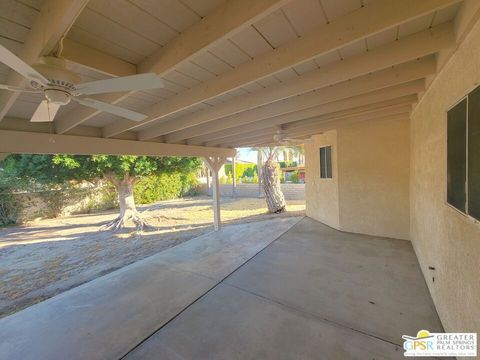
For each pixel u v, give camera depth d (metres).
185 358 1.93
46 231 7.43
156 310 2.62
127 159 6.17
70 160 5.74
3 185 8.27
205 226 7.12
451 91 1.84
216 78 2.12
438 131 2.27
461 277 1.70
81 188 10.25
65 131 3.13
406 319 2.30
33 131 3.04
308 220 6.79
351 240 4.76
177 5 1.26
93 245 5.73
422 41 1.65
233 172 14.66
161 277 3.45
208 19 1.34
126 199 7.33
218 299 2.79
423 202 3.08
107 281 3.38
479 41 1.34
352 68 1.93
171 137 4.63
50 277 3.97
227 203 12.09
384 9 1.30
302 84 2.23
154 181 12.17
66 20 1.05
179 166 7.36
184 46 1.48
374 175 4.88
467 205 1.54
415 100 3.16
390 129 4.64
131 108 2.91
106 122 3.51
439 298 2.29
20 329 2.36
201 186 16.05
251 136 5.16
